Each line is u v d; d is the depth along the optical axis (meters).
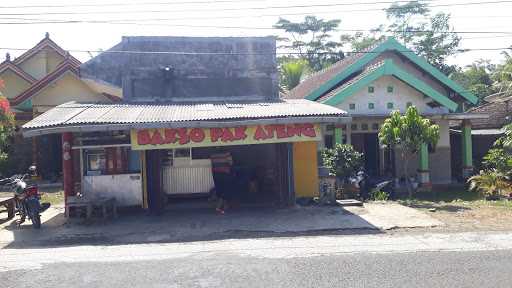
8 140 19.14
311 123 11.46
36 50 22.89
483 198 15.01
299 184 13.23
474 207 12.15
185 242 8.86
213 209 12.36
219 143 11.21
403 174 18.39
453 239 8.53
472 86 35.12
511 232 9.05
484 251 7.56
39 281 6.45
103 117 11.16
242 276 6.42
